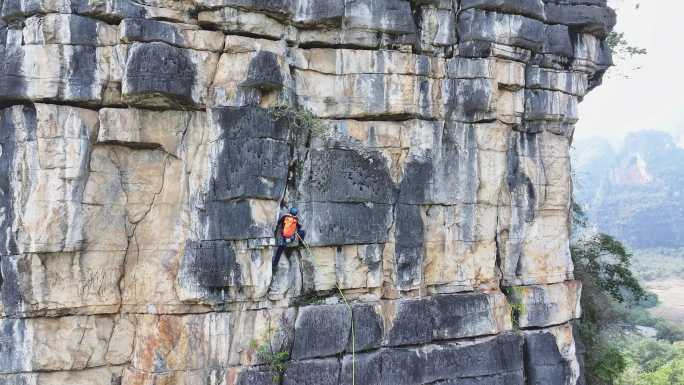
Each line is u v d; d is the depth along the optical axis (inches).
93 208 435.8
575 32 583.5
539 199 569.3
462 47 527.2
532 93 563.8
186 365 442.0
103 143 438.9
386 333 494.0
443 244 529.0
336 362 474.6
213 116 442.6
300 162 482.6
